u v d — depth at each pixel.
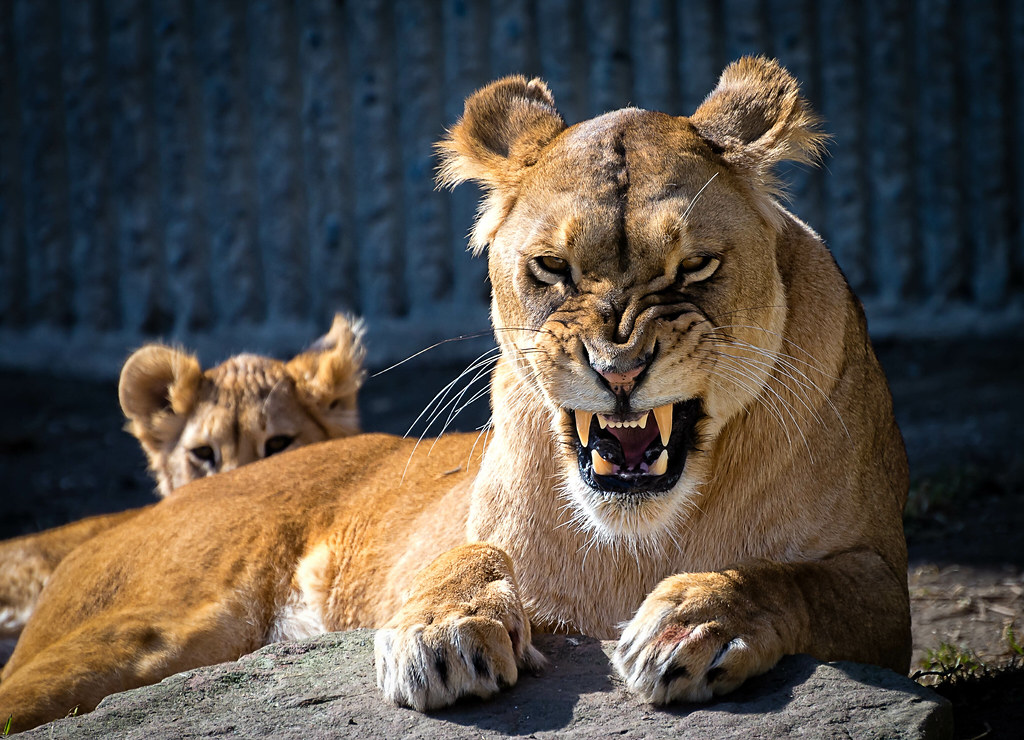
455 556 6.03
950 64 20.64
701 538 6.20
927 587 9.16
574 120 21.42
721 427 6.05
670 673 5.13
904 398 16.59
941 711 4.99
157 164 23.25
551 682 5.50
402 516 7.90
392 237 22.30
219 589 7.88
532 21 21.56
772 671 5.34
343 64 22.33
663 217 5.71
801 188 20.95
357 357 12.34
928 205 20.91
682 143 6.04
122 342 23.27
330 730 5.17
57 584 8.39
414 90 22.02
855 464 6.41
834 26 20.77
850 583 5.96
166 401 12.02
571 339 5.70
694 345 5.71
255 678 5.80
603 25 21.27
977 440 13.86
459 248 22.03
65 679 7.20
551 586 6.34
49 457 17.59
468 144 6.64
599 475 5.91
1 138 23.66
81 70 23.27
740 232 5.92
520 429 6.35
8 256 23.75
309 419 11.59
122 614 7.72
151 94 23.12
